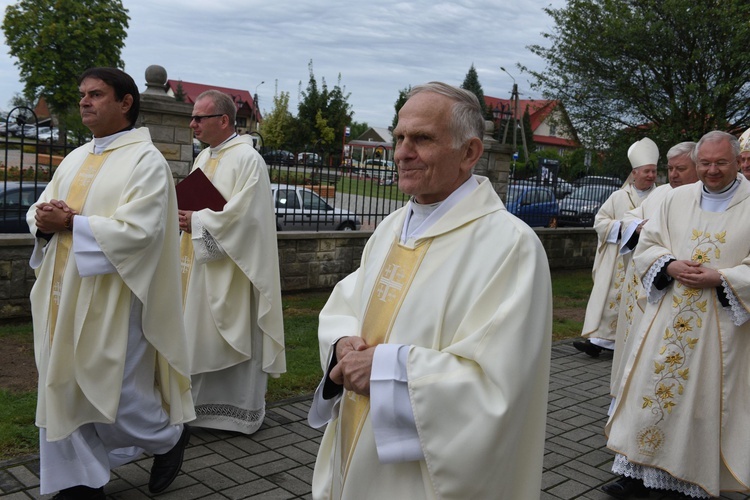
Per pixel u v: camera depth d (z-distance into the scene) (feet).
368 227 32.30
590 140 49.47
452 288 6.35
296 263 28.07
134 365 10.51
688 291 12.05
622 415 12.75
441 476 5.96
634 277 15.37
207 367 13.97
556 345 23.94
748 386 11.90
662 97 46.88
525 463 6.47
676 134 44.60
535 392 6.37
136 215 10.09
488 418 5.86
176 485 11.87
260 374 14.46
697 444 11.93
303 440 14.14
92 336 10.05
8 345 18.92
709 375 11.88
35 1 92.12
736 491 11.96
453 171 6.55
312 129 90.79
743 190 12.17
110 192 10.39
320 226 32.37
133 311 10.51
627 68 47.16
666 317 12.26
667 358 12.01
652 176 20.71
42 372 10.18
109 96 10.61
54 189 11.10
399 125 6.51
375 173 30.42
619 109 48.32
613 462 14.05
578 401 17.93
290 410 15.78
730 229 12.02
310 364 18.80
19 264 21.24
